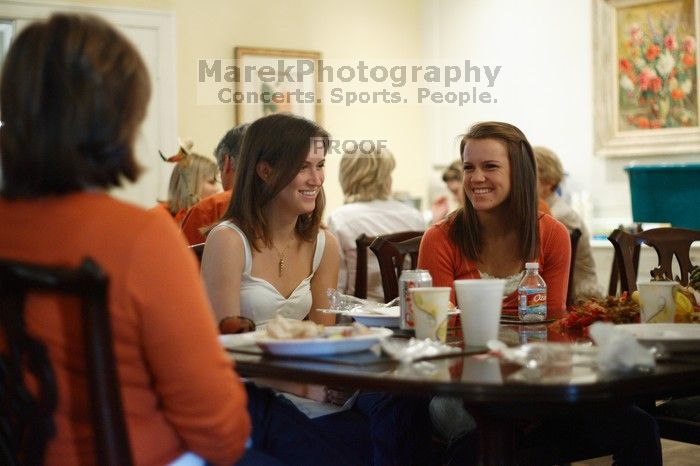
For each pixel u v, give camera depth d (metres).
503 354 1.82
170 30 6.76
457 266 2.99
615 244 3.29
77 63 1.40
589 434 2.44
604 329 1.73
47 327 1.41
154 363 1.42
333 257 2.96
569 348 1.91
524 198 2.92
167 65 6.75
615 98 6.76
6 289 1.35
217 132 7.04
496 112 7.66
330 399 2.47
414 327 2.15
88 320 1.33
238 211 2.75
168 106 6.74
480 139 2.92
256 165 2.72
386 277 3.20
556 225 3.06
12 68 1.42
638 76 6.62
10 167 1.45
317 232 2.88
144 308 1.39
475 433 2.40
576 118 7.09
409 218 4.64
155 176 6.71
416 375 1.64
